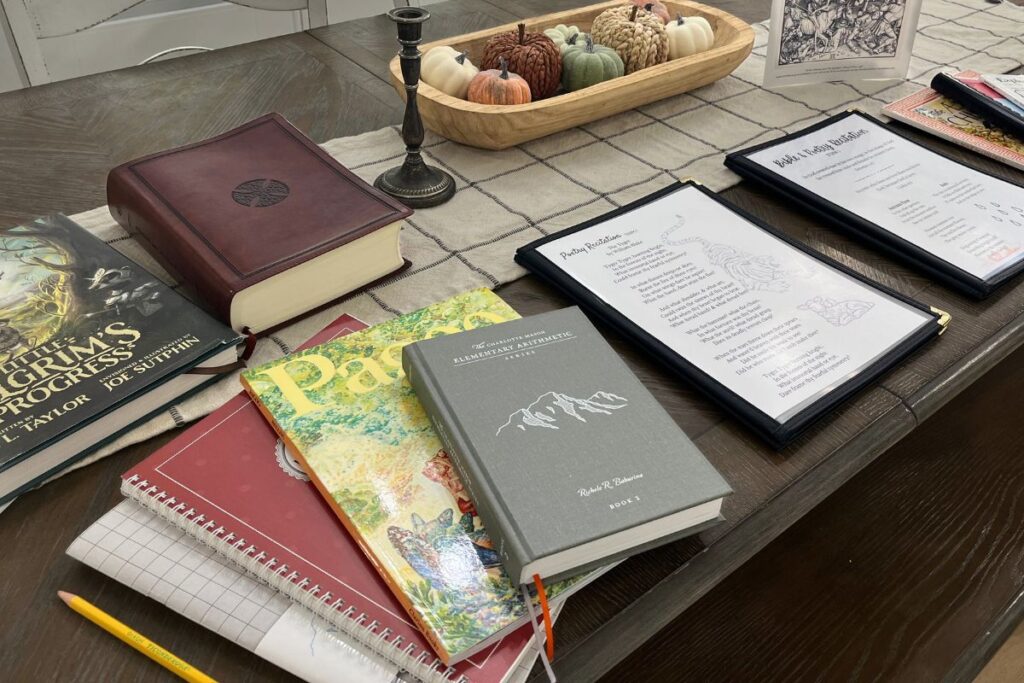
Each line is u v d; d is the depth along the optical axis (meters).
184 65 1.05
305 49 1.11
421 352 0.56
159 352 0.57
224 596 0.45
